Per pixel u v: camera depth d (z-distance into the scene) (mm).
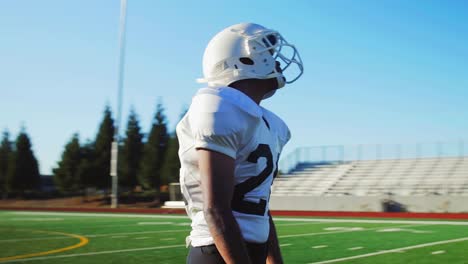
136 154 39781
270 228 1908
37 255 7820
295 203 23734
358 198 22281
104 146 39906
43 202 37875
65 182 39688
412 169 25547
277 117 1866
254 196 1595
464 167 24484
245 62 1720
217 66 1717
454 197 20531
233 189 1509
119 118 28391
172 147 36688
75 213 22859
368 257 7340
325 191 25562
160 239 10203
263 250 1650
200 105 1505
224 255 1429
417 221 15422
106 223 15367
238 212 1571
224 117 1472
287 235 10719
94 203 36312
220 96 1515
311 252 7910
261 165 1593
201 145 1461
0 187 42719
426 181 24266
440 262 6871
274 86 1795
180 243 9438
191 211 1622
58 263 6996
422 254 7629
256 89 1752
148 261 7191
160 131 38156
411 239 9750
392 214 19016
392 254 7641
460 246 8562
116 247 8828
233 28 1764
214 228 1425
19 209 27828
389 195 22141
